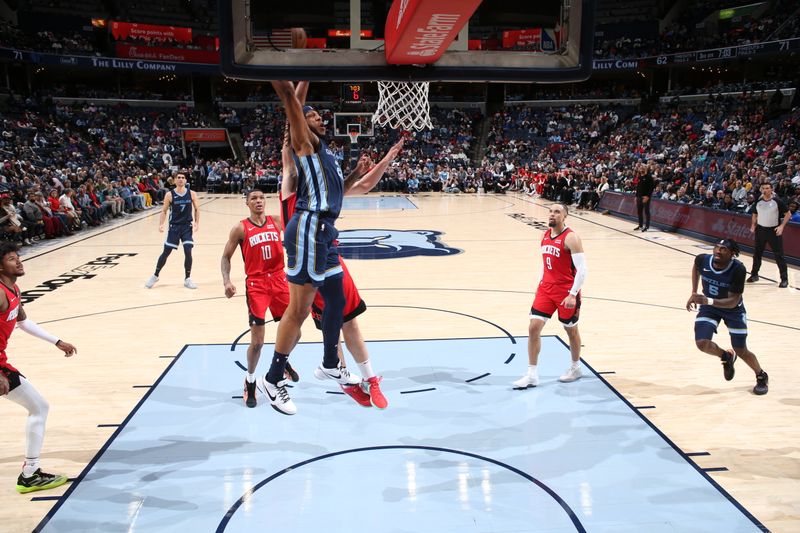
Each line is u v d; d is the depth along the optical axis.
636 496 3.91
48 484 4.04
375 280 10.23
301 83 3.15
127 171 24.25
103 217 17.84
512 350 6.77
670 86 35.53
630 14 36.22
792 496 3.91
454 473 4.19
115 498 3.93
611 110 34.06
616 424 4.95
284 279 5.44
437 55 3.04
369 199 25.47
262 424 4.98
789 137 21.30
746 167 19.48
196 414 5.18
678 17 34.84
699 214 14.59
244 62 2.92
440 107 37.56
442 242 14.19
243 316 8.18
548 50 3.12
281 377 3.45
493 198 25.80
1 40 28.06
